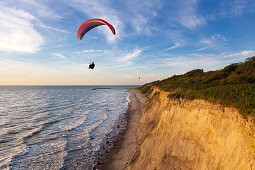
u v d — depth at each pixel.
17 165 11.73
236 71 14.46
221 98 7.34
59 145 15.41
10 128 21.78
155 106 20.84
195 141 7.97
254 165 4.68
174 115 10.83
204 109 8.12
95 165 11.65
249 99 5.96
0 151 14.18
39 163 12.05
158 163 8.75
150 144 10.84
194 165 7.19
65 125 23.08
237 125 5.85
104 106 42.09
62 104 47.47
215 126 7.01
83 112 33.44
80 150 14.27
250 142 5.07
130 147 13.96
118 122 23.91
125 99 60.72
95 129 20.67
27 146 15.18
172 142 9.34
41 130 20.56
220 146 6.36
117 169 10.78
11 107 41.72
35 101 56.56
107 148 14.48
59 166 11.63
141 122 21.45
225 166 5.75
